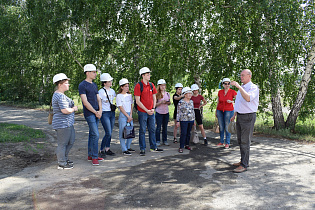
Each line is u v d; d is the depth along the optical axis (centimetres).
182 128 680
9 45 2052
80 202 372
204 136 781
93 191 414
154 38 1084
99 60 1297
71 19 1388
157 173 506
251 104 512
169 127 1127
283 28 838
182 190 420
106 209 351
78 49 1619
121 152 684
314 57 943
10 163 561
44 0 1562
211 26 1045
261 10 833
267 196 396
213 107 1088
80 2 1352
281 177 483
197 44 1027
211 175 496
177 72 1097
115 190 418
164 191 415
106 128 625
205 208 355
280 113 998
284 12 808
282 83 1005
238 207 358
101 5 1082
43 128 1080
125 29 1127
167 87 1132
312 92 989
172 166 554
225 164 571
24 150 665
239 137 540
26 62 2066
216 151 696
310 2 886
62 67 1645
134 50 1115
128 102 660
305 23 899
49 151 675
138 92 644
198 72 1077
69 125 528
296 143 788
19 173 501
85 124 1209
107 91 636
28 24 1845
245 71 525
